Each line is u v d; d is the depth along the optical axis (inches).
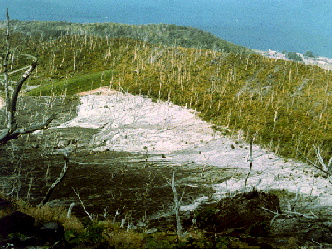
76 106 3065.9
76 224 346.6
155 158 1974.7
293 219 573.9
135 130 2556.6
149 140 2373.3
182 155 2058.3
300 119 2507.4
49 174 1455.5
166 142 2335.1
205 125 2728.8
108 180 1411.2
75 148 2063.2
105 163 1788.9
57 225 304.3
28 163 1646.2
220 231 461.7
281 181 1465.3
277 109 2637.8
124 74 3878.0
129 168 1691.7
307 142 2126.0
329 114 2490.2
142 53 4542.3
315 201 1106.1
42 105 2965.1
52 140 2204.7
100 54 4731.8
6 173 1421.0
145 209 989.2
